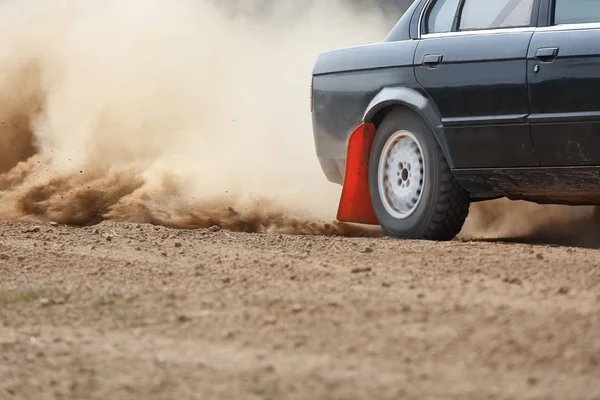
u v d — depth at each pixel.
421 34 21.34
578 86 18.97
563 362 10.16
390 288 14.05
